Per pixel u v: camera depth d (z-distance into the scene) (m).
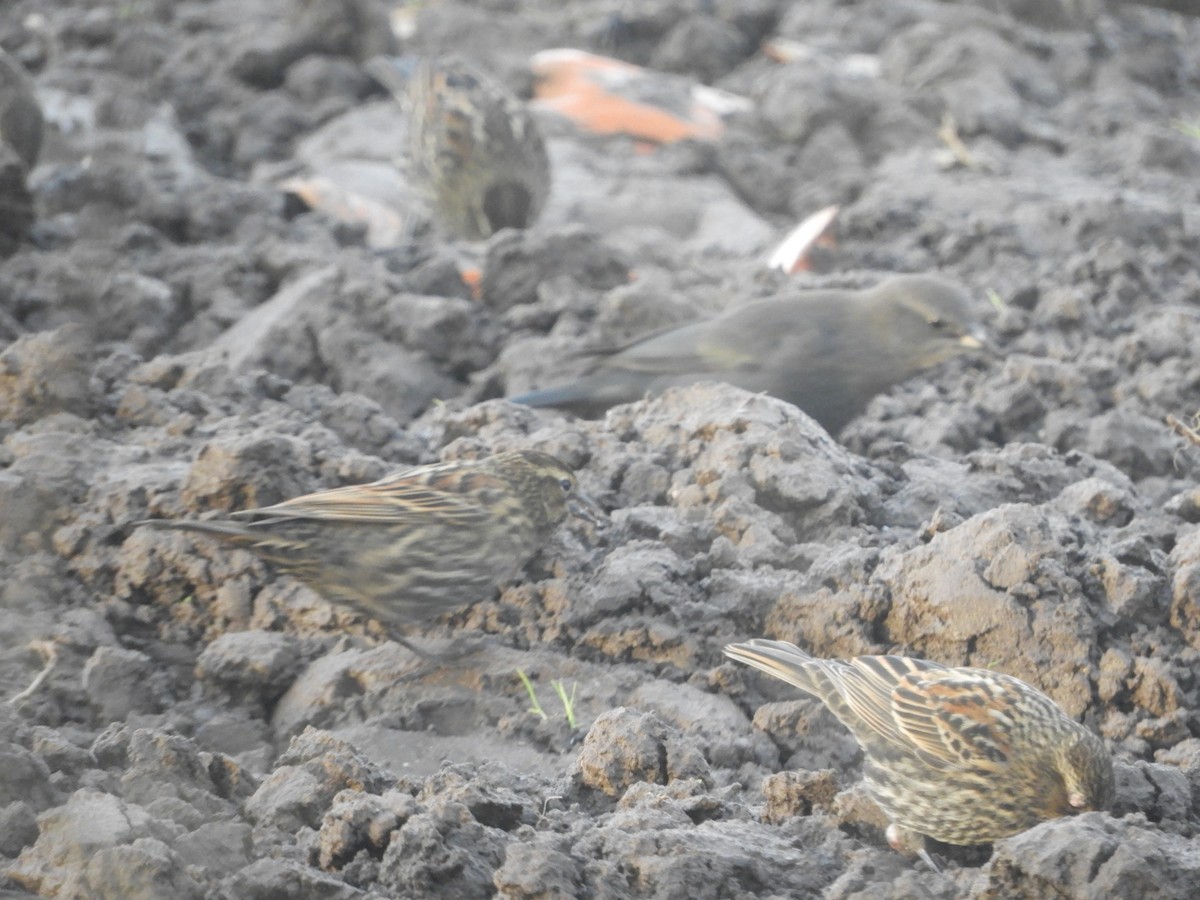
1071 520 10.54
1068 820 6.94
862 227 18.75
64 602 10.19
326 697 9.30
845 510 10.60
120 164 19.12
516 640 9.80
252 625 10.09
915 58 24.31
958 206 19.45
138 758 7.97
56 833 7.21
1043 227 17.94
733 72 26.06
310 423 12.34
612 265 16.38
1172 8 26.56
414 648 9.51
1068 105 24.11
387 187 20.23
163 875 6.89
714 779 8.27
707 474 10.83
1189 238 17.86
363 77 23.33
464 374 14.99
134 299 15.05
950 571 9.36
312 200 19.27
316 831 7.67
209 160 21.84
